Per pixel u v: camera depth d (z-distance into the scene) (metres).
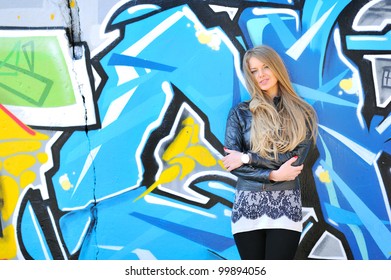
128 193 4.62
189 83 4.57
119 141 4.61
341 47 4.52
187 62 4.57
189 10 4.55
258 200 3.92
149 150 4.61
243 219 3.94
